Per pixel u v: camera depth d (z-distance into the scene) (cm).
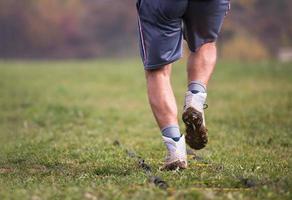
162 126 1370
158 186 1170
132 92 4294
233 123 2502
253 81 4884
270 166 1476
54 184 1230
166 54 1338
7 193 1109
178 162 1360
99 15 15762
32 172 1476
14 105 3503
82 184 1221
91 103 3584
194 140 1391
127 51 15550
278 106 3102
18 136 2283
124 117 2845
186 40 1398
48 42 15550
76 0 15712
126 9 15788
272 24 13762
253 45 13575
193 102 1356
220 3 1342
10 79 5644
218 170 1395
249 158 1645
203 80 1373
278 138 2047
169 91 1367
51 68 7188
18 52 15550
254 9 13800
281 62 7300
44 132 2369
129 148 1852
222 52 13512
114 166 1504
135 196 1077
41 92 4375
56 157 1698
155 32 1329
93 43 15612
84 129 2430
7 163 1644
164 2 1302
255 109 2997
